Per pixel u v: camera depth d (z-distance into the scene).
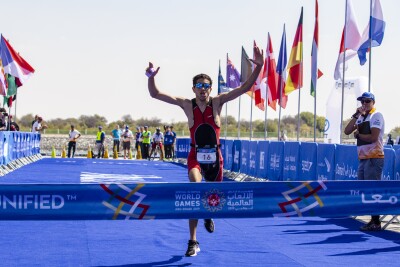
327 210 6.15
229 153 21.97
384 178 10.93
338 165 12.58
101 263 6.68
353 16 17.19
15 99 27.34
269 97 23.78
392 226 9.74
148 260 6.87
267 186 6.04
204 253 7.32
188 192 5.93
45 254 7.12
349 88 25.58
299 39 20.14
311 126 91.62
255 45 6.94
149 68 6.84
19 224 9.27
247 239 8.38
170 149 35.38
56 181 17.23
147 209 5.86
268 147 17.52
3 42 23.41
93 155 37.31
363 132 9.49
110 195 5.79
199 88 6.95
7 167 20.50
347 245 7.98
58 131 60.28
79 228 9.05
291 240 8.34
